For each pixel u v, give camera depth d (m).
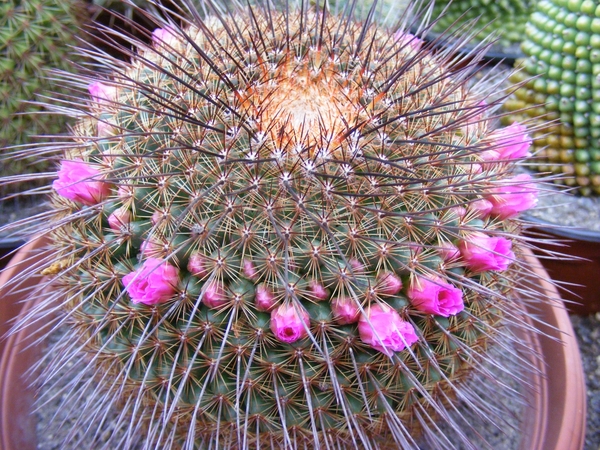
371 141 0.15
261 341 0.15
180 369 0.15
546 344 0.23
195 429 0.16
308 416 0.16
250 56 0.17
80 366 0.23
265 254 0.14
